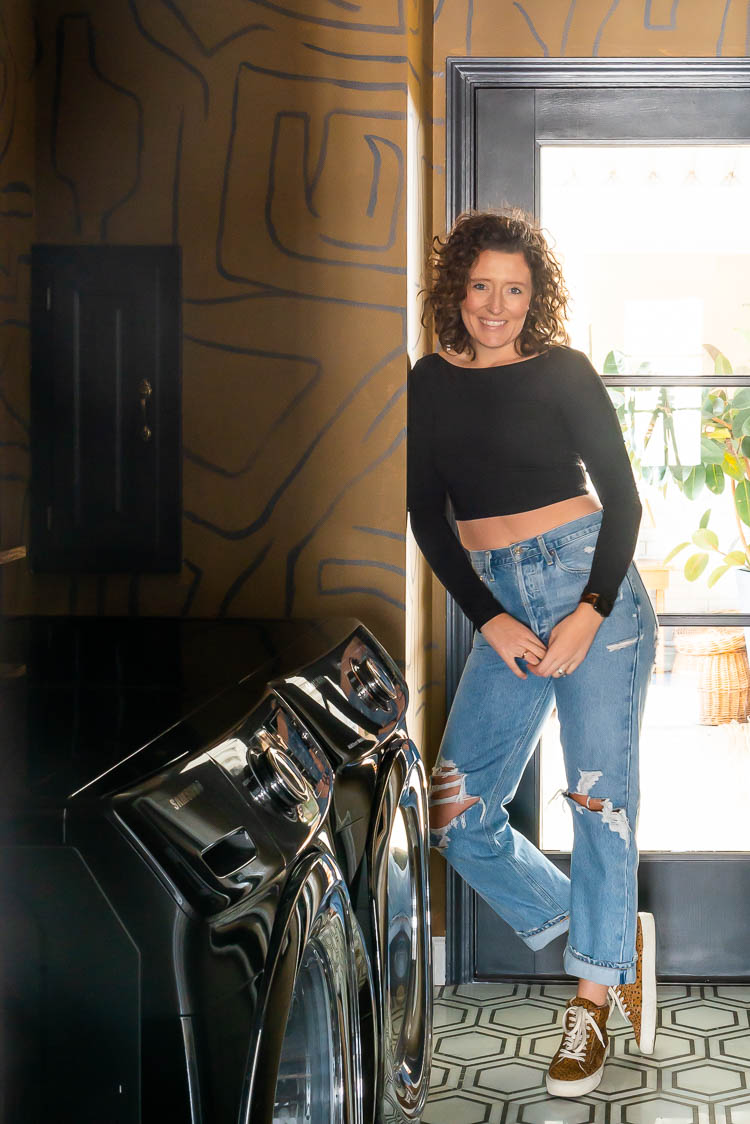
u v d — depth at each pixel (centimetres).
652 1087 204
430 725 254
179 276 196
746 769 254
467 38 247
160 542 199
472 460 197
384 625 197
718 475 252
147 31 195
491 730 209
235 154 195
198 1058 73
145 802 73
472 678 212
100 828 70
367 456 196
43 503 199
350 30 192
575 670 199
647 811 255
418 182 218
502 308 195
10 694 105
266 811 89
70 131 197
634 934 202
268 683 115
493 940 255
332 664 141
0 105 181
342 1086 104
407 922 164
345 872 126
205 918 73
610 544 194
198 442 198
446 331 204
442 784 213
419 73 222
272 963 84
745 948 252
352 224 194
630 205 249
